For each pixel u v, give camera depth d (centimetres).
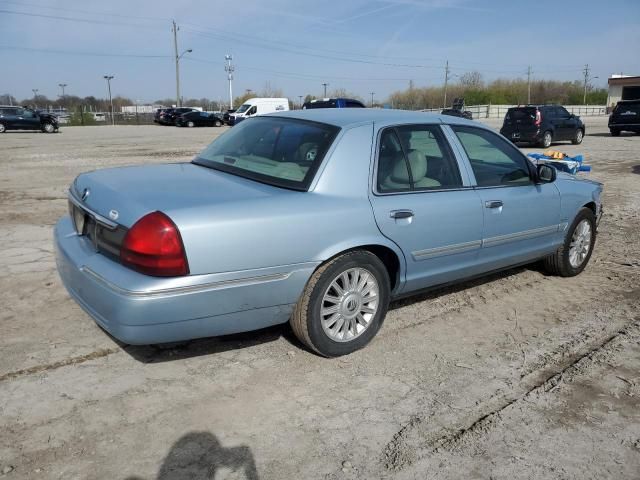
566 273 561
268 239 322
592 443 298
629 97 6375
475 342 412
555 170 485
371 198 369
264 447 285
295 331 365
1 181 1128
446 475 269
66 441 282
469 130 453
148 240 294
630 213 879
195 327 313
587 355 396
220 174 386
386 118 402
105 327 312
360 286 375
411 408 323
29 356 364
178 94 6222
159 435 290
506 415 320
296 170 362
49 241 645
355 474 268
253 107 4016
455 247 423
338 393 336
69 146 2095
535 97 9575
